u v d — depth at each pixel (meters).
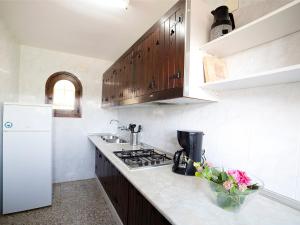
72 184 3.21
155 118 2.36
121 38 2.61
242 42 1.14
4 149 2.19
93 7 1.87
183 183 1.25
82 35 2.54
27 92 3.04
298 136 0.95
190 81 1.23
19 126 2.26
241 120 1.24
